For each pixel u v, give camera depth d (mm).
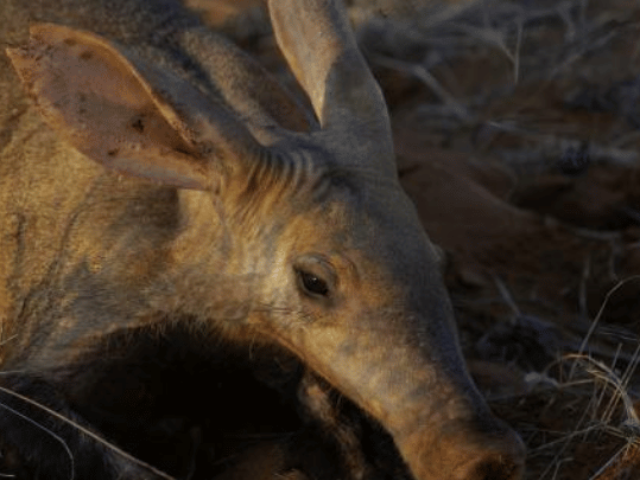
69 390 10438
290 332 9914
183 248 10297
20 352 10508
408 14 16375
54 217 10711
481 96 16281
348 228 9672
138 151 9906
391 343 9453
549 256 13852
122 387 10664
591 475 10617
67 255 10594
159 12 11344
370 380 9500
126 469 10000
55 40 9539
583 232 14211
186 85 9766
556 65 16516
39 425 10078
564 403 11414
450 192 14391
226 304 10203
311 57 10617
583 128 15844
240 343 10469
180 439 10766
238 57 11055
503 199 14953
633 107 16188
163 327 10469
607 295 12250
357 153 10070
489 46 16625
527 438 11109
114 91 9789
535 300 13195
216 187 9930
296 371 10719
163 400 10867
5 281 10875
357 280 9562
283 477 10344
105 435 10367
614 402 11055
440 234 13883
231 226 10000
